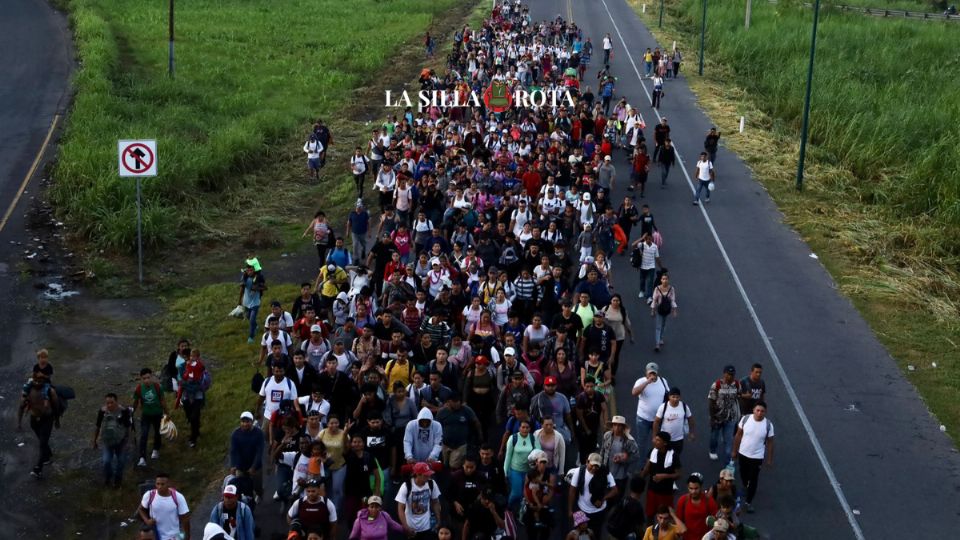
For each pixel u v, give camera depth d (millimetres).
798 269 26953
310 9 76812
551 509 13859
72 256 27078
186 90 45938
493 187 28312
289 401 15469
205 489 16766
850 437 18484
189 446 18125
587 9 81938
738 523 12961
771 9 73875
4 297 24250
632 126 36344
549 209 26172
